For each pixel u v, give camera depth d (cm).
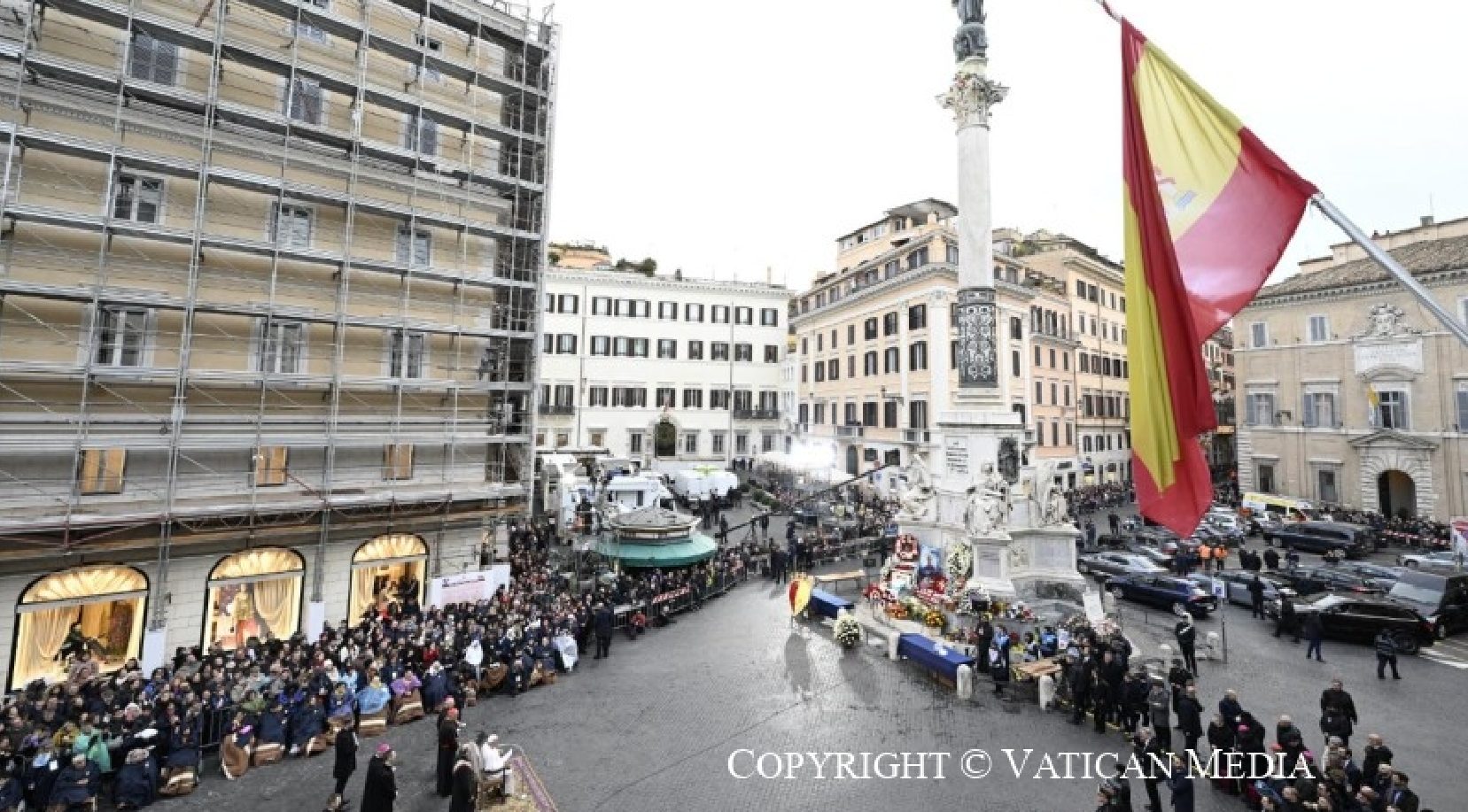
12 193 1602
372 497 1970
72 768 1119
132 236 1705
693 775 1259
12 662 1523
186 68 1889
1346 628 2002
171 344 1809
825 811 1142
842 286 5644
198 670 1505
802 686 1675
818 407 5928
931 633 1938
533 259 2545
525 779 1243
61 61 1596
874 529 3431
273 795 1209
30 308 1627
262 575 1867
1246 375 4800
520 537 3095
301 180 2014
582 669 1811
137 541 1628
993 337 2544
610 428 5891
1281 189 666
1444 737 1398
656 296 6122
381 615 2011
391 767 1080
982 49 2566
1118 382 6325
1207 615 2259
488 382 2342
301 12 1944
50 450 1545
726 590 2630
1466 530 2881
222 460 1856
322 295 2048
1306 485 4412
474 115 2320
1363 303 4188
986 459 2434
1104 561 2655
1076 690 1466
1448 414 3788
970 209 2572
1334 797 1010
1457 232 4069
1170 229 713
